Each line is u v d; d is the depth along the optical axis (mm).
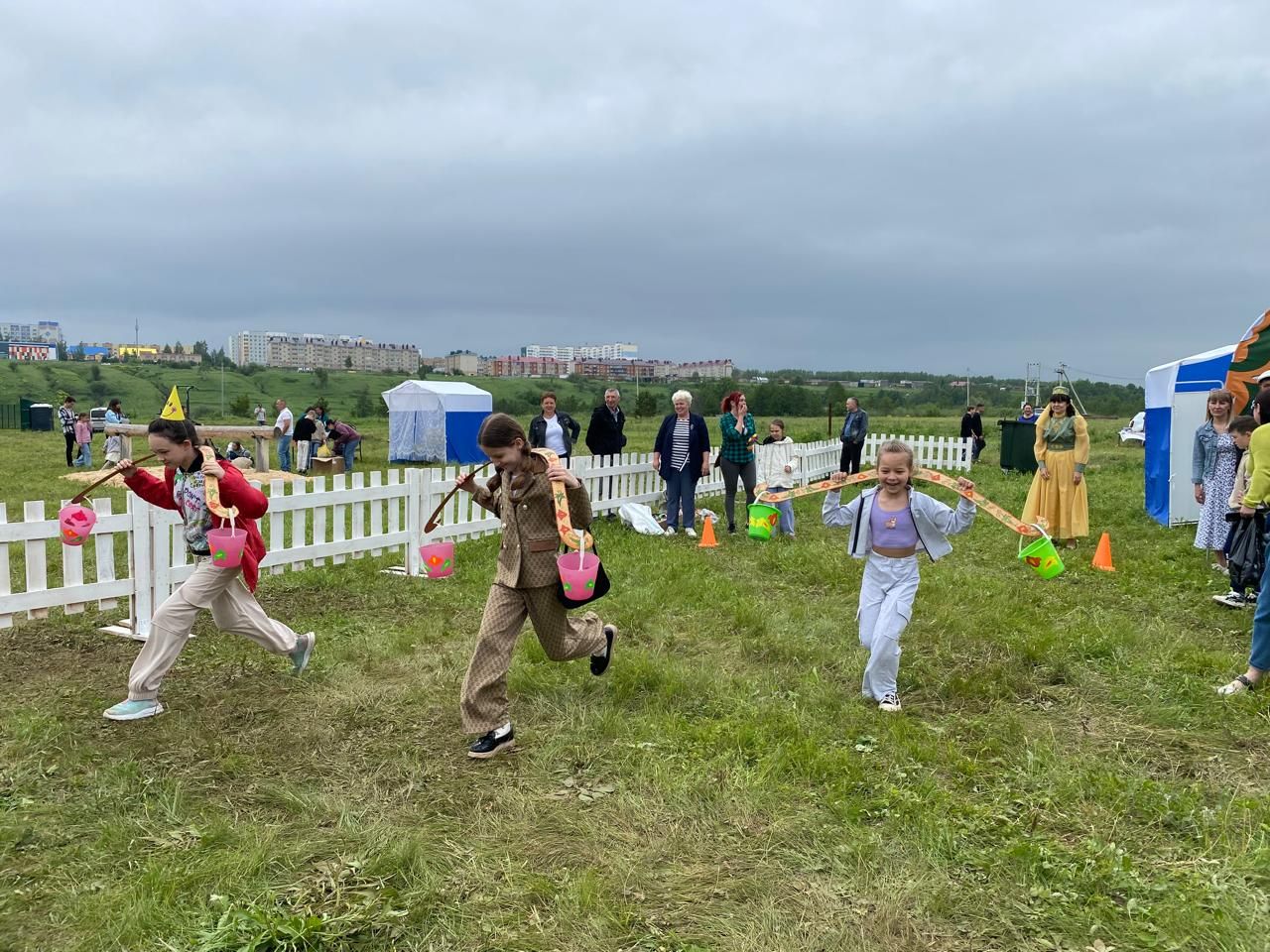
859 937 3119
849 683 5918
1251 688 5609
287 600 7789
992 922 3236
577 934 3127
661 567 9250
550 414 11805
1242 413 11750
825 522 5723
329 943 3059
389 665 6078
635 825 3904
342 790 4234
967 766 4484
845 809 3984
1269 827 3838
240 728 4957
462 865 3582
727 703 5387
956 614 7336
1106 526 12914
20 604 6242
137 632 6656
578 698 5434
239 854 3564
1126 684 5801
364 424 46719
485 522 10453
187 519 5176
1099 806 4078
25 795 4090
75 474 18750
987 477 20047
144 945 3027
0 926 3135
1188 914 3197
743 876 3516
